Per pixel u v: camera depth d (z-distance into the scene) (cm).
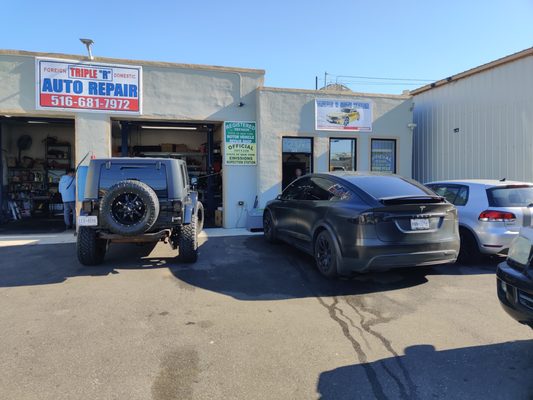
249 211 1047
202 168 1443
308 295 511
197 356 341
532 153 940
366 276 601
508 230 621
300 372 317
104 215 593
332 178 630
